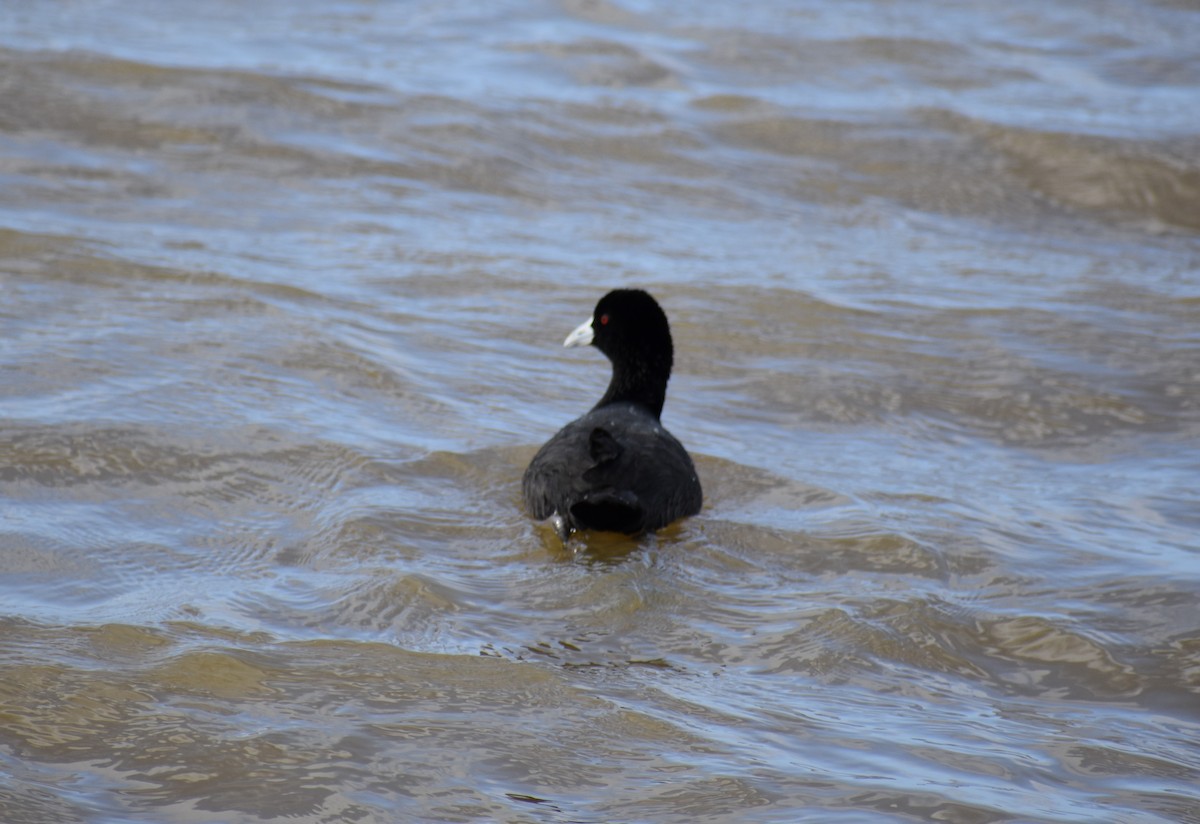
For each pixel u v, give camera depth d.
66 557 10.12
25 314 14.37
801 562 10.90
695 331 15.85
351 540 10.67
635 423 11.44
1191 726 8.89
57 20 24.97
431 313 15.78
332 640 9.20
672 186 21.03
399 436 12.70
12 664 8.59
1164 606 10.40
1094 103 25.34
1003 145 23.22
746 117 23.73
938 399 14.58
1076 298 17.77
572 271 17.45
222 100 21.78
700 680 9.06
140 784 7.59
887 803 7.70
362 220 18.52
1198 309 17.62
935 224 20.62
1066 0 31.59
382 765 7.89
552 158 21.50
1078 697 9.21
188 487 11.38
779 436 13.52
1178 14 31.03
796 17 29.28
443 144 21.36
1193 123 24.30
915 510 11.92
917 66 26.81
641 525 10.59
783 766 8.05
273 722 8.22
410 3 28.48
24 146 19.50
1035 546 11.35
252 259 16.69
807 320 16.38
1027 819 7.60
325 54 24.83
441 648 9.21
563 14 28.50
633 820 7.51
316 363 13.99
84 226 17.03
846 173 22.11
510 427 13.16
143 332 14.22
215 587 9.87
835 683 9.16
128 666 8.68
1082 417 14.34
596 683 8.92
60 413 12.27
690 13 29.00
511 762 7.99
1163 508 12.20
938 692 9.14
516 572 10.42
